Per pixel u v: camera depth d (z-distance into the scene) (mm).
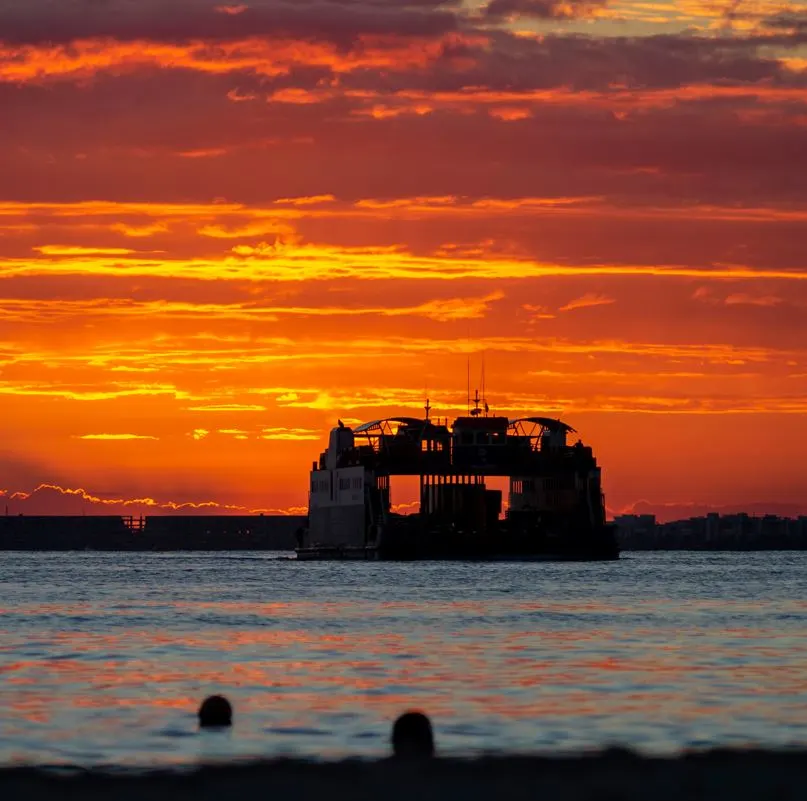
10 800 125562
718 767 137375
